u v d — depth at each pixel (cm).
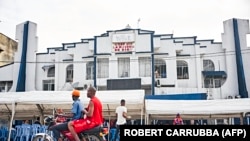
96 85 2655
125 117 1076
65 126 627
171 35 2733
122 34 2706
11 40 3306
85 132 622
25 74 2817
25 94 1354
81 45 2794
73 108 659
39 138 825
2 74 2900
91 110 618
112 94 1347
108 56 2694
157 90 2573
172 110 1404
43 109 1565
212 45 2708
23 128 1262
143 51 2658
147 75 2639
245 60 2641
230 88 2591
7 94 1358
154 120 1805
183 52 2719
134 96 1321
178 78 2681
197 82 2628
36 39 2909
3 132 1337
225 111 1370
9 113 1691
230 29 2688
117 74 2652
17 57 2878
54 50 2883
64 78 2788
